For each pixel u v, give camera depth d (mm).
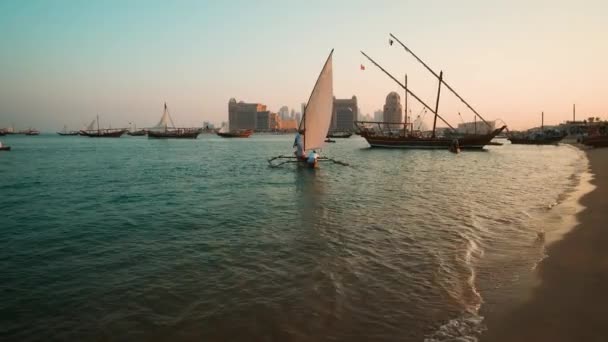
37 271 9188
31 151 75250
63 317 6902
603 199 17312
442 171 34875
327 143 129125
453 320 6559
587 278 8008
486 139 71125
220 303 7371
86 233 12781
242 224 14023
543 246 10594
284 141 155000
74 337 6238
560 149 82312
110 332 6371
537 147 93938
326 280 8453
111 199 19891
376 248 10844
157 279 8633
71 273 9055
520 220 14273
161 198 20156
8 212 16500
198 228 13453
